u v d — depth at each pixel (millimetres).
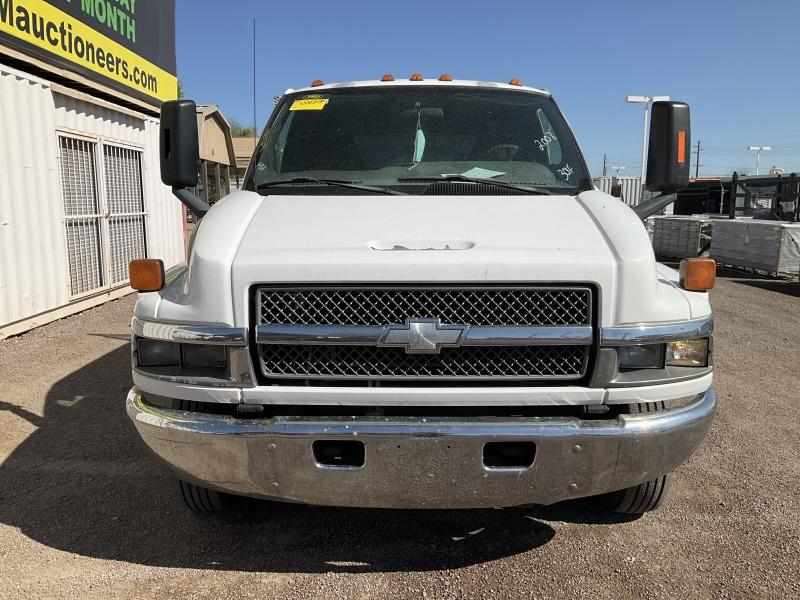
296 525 3393
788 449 4480
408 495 2588
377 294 2588
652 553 3160
